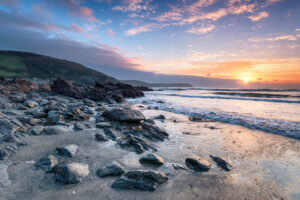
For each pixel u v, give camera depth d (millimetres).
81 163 4395
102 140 6480
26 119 8047
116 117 9625
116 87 42219
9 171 3975
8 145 5371
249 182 3975
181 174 4281
